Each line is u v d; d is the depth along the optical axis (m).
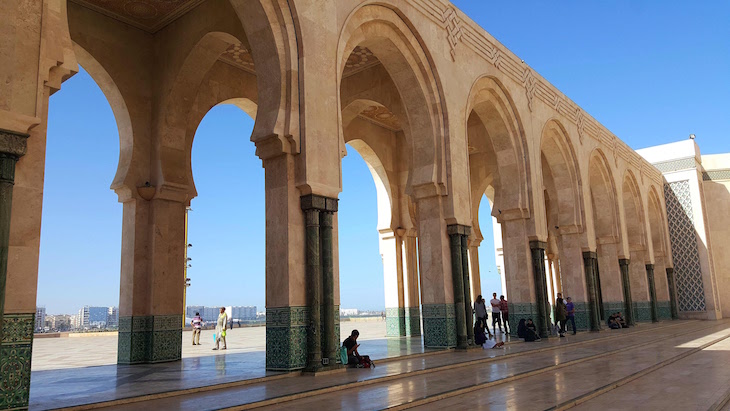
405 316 16.05
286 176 7.47
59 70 5.31
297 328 7.19
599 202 19.09
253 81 12.26
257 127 7.61
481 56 12.35
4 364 4.63
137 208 9.66
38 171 5.07
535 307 13.03
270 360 7.24
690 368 7.79
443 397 5.51
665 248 24.88
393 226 16.12
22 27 5.00
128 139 9.84
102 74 9.80
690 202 25.19
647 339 12.89
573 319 14.77
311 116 7.69
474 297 17.62
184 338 18.62
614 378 6.66
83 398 5.24
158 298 9.48
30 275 4.90
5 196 4.70
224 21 9.35
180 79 10.00
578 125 16.78
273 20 7.68
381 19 9.61
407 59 10.31
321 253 7.59
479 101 12.59
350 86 13.56
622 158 20.50
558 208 16.27
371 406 4.90
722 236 26.14
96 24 9.71
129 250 9.56
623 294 18.97
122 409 4.81
